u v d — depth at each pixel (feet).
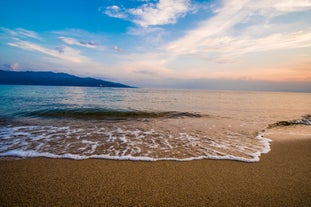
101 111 42.47
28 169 12.82
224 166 14.21
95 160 14.87
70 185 10.78
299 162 15.31
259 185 11.26
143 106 60.70
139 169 13.33
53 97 87.76
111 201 9.32
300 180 12.00
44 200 9.26
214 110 55.01
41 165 13.58
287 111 56.80
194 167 13.91
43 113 38.65
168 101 87.30
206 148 18.88
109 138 21.90
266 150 18.53
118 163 14.35
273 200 9.66
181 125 31.45
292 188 10.93
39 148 17.46
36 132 23.73
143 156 16.10
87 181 11.31
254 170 13.53
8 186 10.48
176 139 22.29
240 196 9.99
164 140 21.71
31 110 41.29
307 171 13.48
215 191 10.46
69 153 16.33
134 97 112.37
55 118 35.09
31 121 31.24
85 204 9.03
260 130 29.09
